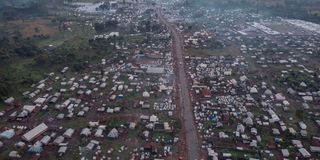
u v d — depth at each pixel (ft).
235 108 378.32
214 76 463.83
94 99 398.62
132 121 350.02
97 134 323.98
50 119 353.72
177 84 438.81
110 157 293.64
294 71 488.85
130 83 441.27
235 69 493.77
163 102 391.45
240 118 357.82
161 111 371.35
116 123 346.13
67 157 293.43
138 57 536.01
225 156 294.66
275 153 302.04
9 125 340.59
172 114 364.17
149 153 299.38
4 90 398.21
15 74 457.68
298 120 356.59
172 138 322.34
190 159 292.20
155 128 336.90
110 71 481.46
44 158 292.20
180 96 406.00
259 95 412.16
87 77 459.73
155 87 429.38
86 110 370.73
